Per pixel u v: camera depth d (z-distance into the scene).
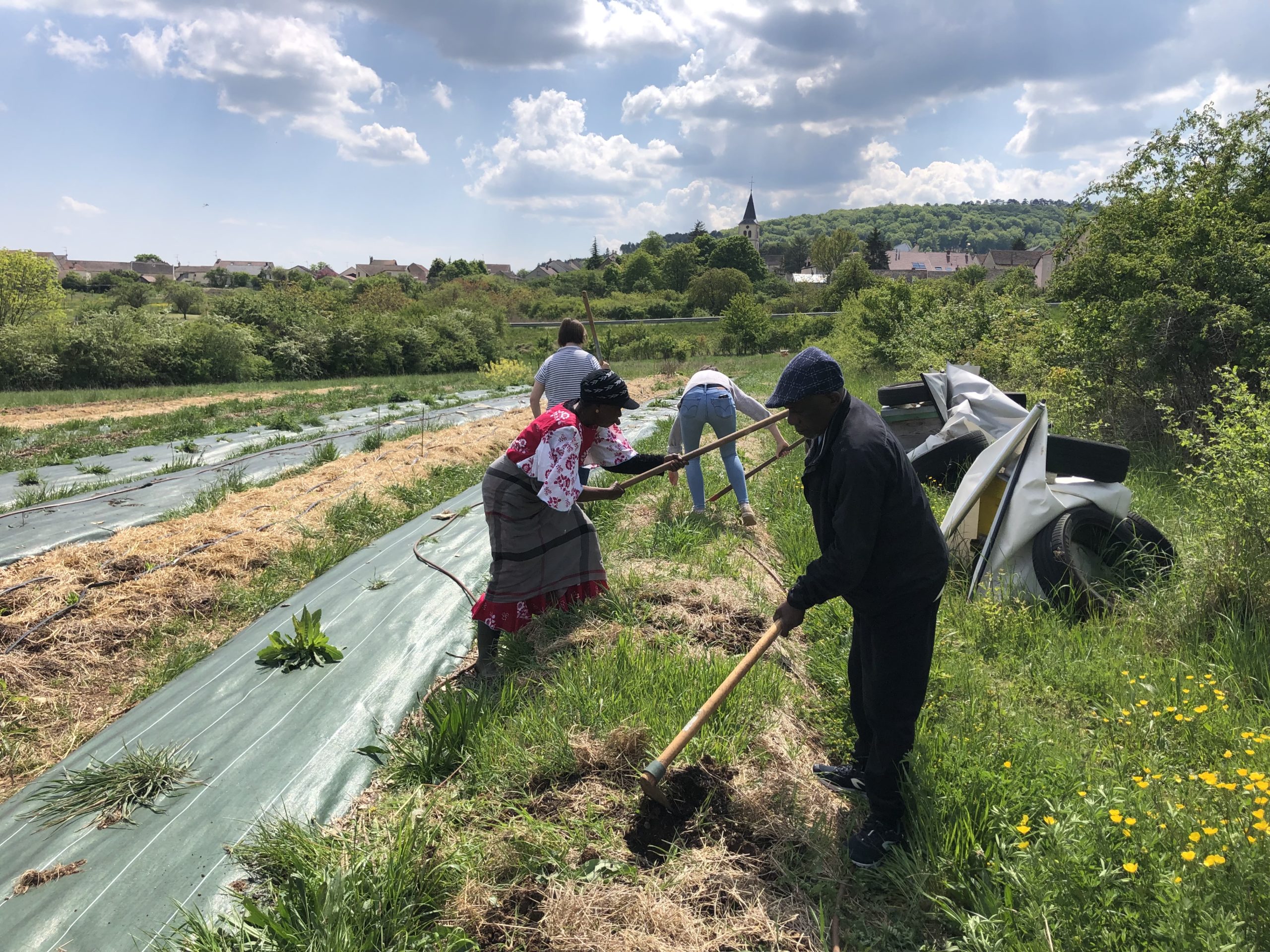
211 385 28.23
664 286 124.75
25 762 3.88
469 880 2.86
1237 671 4.16
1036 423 5.54
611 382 4.35
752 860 2.98
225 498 8.27
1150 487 7.76
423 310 49.72
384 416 16.81
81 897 2.88
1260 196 10.41
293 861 2.96
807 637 5.09
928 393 8.95
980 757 3.27
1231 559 4.83
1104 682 4.14
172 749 3.81
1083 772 3.18
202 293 64.19
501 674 4.50
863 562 2.90
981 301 17.70
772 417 5.66
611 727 3.68
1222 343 9.45
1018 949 2.43
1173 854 2.57
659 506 7.48
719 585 5.46
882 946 2.65
